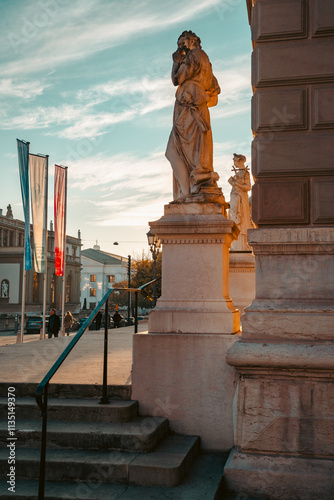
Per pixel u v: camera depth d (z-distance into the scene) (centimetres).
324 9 566
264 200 563
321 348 506
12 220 8656
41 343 1264
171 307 613
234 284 1273
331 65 560
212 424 574
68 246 9125
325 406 500
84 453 507
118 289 619
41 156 2458
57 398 599
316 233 540
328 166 551
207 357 582
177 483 473
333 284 537
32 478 489
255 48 590
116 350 1016
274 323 532
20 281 7925
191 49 673
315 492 480
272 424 506
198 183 644
